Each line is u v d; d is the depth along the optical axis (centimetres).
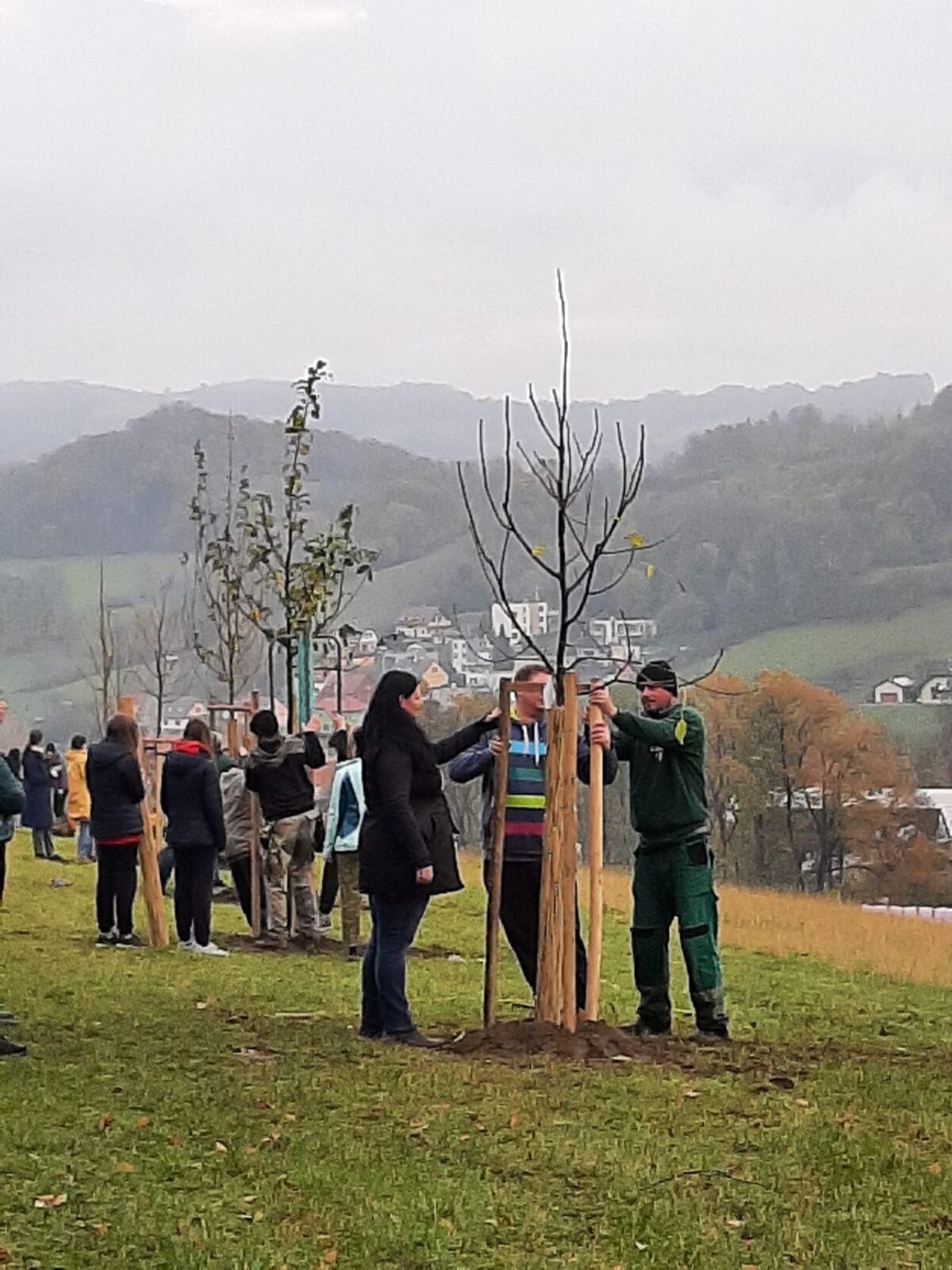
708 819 1187
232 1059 1024
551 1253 655
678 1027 1287
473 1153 793
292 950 1739
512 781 1165
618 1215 703
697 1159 794
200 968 1538
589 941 1112
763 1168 782
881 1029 1353
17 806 1114
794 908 2888
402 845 1095
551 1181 754
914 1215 720
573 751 1081
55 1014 1215
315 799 1767
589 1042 1075
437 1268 632
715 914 1188
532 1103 904
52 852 2862
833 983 1723
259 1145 797
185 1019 1201
